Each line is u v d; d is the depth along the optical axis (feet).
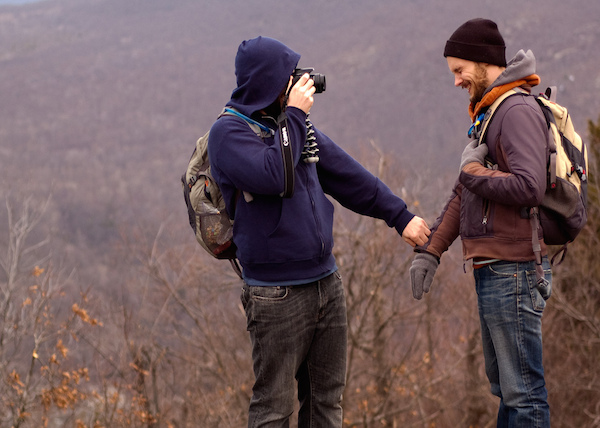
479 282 8.03
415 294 8.33
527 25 307.37
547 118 7.65
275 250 7.43
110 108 459.32
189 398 49.42
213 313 53.57
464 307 54.19
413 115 232.73
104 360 39.32
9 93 494.59
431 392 53.31
